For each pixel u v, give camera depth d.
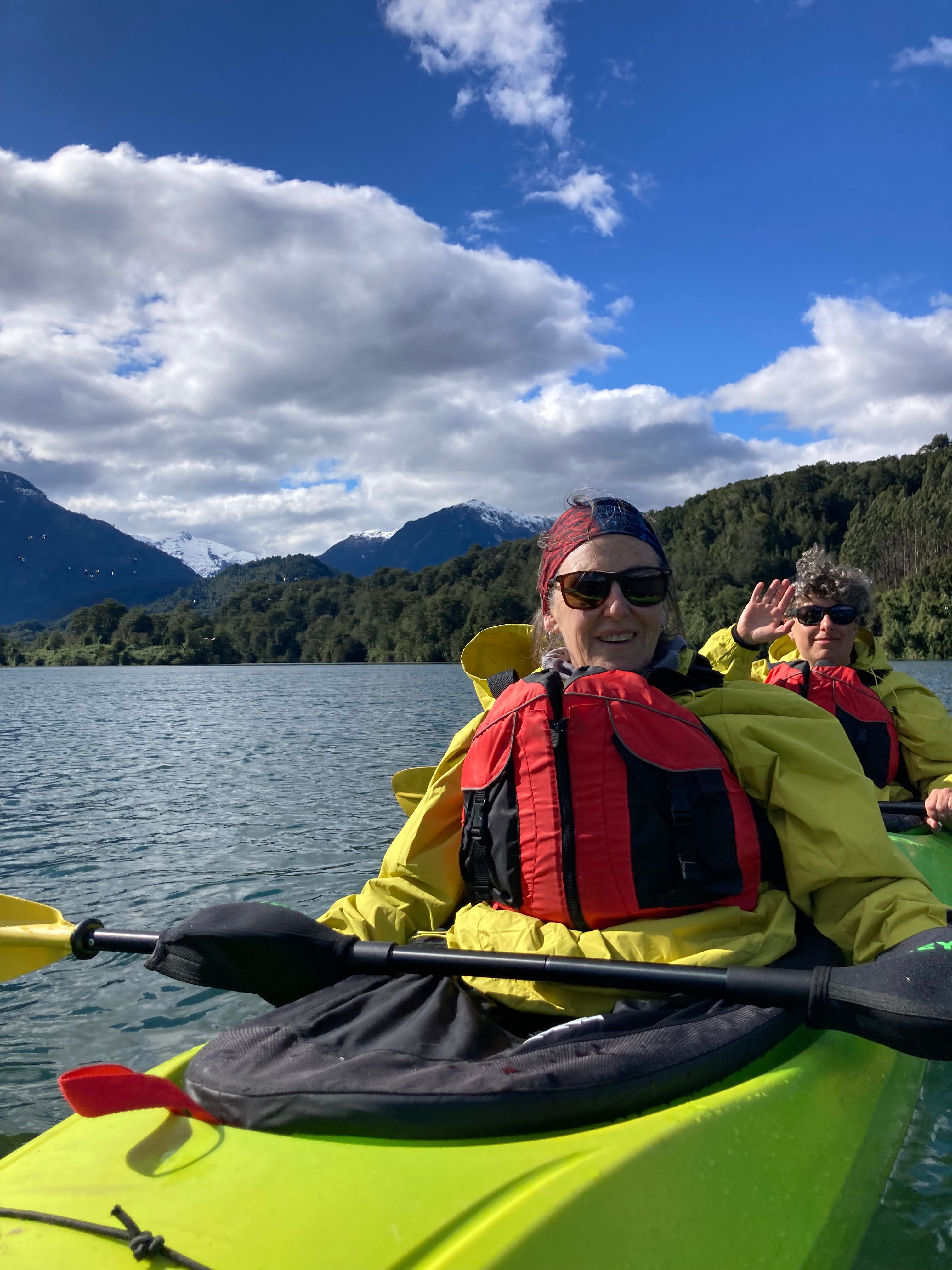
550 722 1.96
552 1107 1.43
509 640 2.80
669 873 1.90
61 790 9.89
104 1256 1.22
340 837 7.25
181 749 14.25
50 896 5.57
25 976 4.19
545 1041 1.68
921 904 1.89
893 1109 2.08
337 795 9.34
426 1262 1.15
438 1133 1.41
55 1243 1.25
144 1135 1.54
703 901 1.92
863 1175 1.76
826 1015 1.69
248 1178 1.36
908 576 98.12
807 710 2.12
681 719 1.96
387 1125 1.42
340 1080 1.49
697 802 1.90
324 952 1.99
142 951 2.29
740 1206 1.41
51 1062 3.32
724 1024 1.73
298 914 2.07
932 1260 1.74
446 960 1.88
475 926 2.08
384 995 1.91
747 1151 1.51
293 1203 1.28
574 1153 1.38
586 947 1.89
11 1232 1.29
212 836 7.32
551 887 1.95
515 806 2.01
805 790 2.02
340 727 18.22
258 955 2.02
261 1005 3.83
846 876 1.98
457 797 2.38
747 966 1.82
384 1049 1.61
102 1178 1.40
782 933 1.97
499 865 2.05
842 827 1.98
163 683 54.16
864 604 4.38
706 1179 1.41
